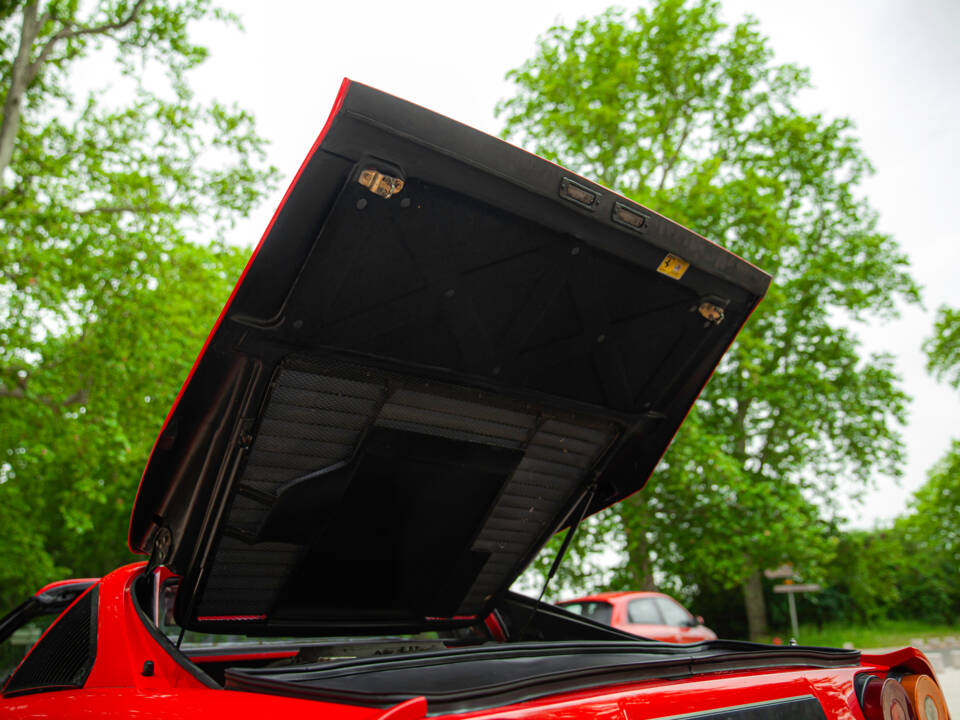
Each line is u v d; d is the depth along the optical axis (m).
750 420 21.50
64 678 2.27
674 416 2.87
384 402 2.31
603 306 2.41
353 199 1.81
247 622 2.55
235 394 2.06
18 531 17.70
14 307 13.94
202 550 2.29
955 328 36.41
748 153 23.55
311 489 2.31
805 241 24.16
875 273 23.34
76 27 14.90
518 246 2.13
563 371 2.55
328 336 2.06
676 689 1.56
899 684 1.94
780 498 18.17
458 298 2.18
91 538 27.00
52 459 14.49
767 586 30.84
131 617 2.27
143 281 14.89
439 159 1.82
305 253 1.87
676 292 2.46
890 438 22.20
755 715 1.64
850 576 35.16
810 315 22.97
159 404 15.77
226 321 1.90
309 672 1.64
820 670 1.95
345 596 2.72
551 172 1.98
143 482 2.18
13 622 2.96
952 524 43.22
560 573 18.78
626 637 2.79
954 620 44.00
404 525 2.65
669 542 19.45
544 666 1.75
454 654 1.86
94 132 15.33
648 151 20.78
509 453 2.68
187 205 15.21
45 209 14.32
